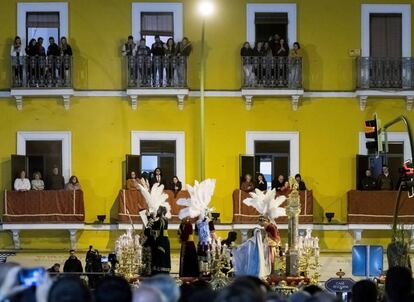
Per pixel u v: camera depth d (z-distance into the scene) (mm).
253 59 58375
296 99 58688
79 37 58781
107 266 50438
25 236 58281
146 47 58031
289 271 39500
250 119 59125
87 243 58375
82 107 58844
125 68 58688
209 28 59031
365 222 58000
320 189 59125
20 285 15227
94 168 58844
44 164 58750
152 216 41062
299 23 59219
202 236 40188
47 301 14594
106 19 58844
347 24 59219
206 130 59000
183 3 58938
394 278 18625
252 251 39281
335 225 58531
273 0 59094
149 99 58781
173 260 57250
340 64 59281
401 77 58625
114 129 58844
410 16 59219
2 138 58594
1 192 58438
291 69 58375
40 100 58688
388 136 59125
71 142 58750
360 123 59219
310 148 59219
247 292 13906
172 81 58031
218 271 39250
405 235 52719
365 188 58281
